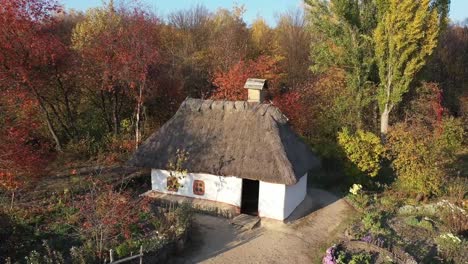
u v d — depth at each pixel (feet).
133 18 79.05
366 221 49.03
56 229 41.88
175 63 101.86
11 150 44.60
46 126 74.43
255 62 102.78
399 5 71.00
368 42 82.23
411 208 55.36
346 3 78.23
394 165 63.62
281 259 41.50
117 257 36.22
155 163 53.67
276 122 53.36
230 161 50.60
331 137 81.20
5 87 58.03
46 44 61.82
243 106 55.06
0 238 38.93
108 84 73.77
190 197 54.60
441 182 59.77
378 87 83.66
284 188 49.37
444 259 41.86
